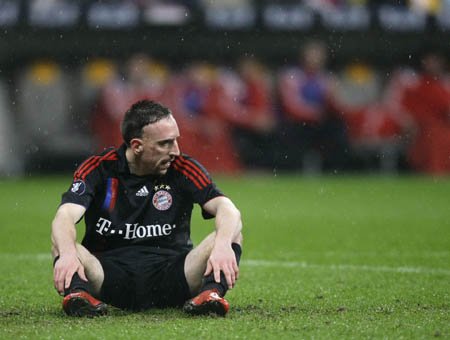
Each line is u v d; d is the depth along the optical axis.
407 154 60.06
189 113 57.75
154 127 12.42
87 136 59.72
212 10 59.53
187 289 12.82
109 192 12.89
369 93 62.38
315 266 20.36
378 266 20.34
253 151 59.56
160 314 12.65
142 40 59.19
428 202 40.91
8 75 59.00
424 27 59.69
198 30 59.41
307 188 48.94
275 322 11.84
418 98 58.03
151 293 12.95
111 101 56.66
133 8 58.97
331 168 59.91
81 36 58.69
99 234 13.00
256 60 60.75
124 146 12.99
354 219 33.25
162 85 57.16
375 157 60.50
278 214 35.53
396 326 11.58
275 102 60.88
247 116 58.06
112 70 59.28
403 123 58.97
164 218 13.06
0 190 47.25
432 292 15.87
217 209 12.78
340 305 14.11
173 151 12.66
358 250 23.88
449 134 58.50
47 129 59.69
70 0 58.94
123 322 11.80
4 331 11.16
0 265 20.52
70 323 11.71
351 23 59.69
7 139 58.75
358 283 17.33
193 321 11.84
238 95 58.31
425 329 11.34
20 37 58.16
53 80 59.50
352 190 47.69
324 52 60.59
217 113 57.88
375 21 59.69
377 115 58.81
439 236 27.33
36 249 24.08
